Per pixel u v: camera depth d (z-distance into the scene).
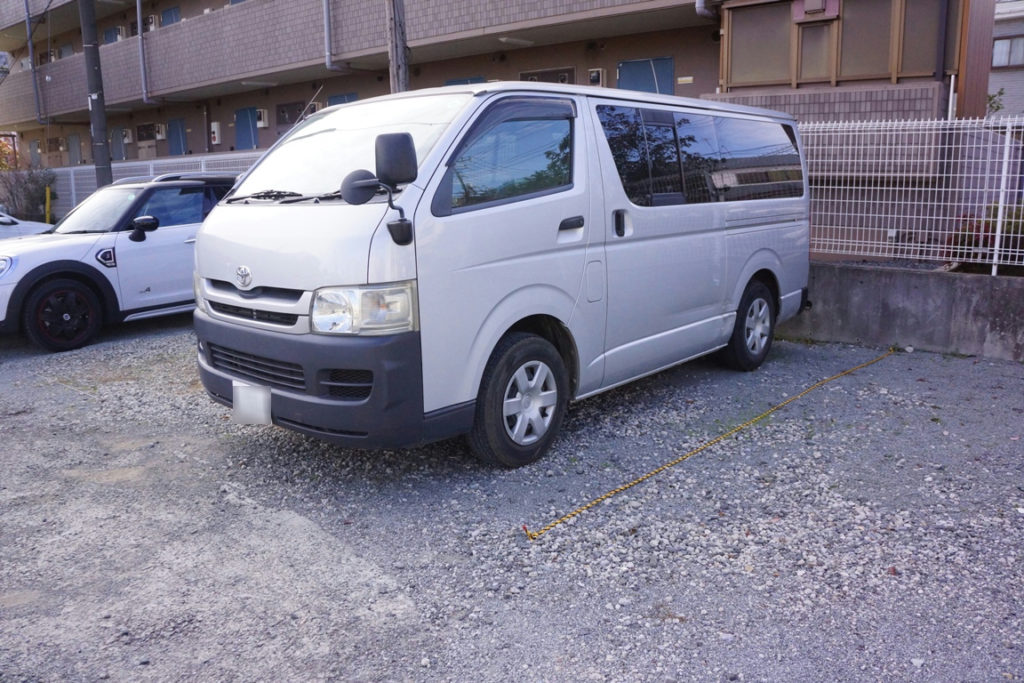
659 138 5.48
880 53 9.36
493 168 4.39
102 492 4.43
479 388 4.37
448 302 4.10
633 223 5.15
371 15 13.77
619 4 10.94
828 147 8.14
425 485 4.47
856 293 7.82
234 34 16.66
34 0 22.88
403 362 3.95
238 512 4.16
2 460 4.95
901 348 7.65
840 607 3.23
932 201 7.64
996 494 4.25
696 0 10.30
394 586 3.44
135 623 3.17
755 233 6.47
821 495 4.28
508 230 4.36
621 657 2.94
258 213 4.46
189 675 2.85
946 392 6.16
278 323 4.22
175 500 4.32
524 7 11.89
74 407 6.05
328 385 4.04
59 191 20.39
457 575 3.53
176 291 8.75
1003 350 7.16
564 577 3.50
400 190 4.02
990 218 7.30
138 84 19.80
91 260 8.04
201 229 4.82
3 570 3.58
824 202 8.23
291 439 5.25
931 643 2.99
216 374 4.65
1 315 7.55
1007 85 19.91
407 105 4.80
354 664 2.91
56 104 23.50
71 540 3.86
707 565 3.58
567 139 4.80
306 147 4.99
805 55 9.80
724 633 3.08
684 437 5.21
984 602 3.25
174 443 5.21
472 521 4.03
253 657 2.95
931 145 7.59
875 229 7.96
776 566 3.56
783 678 2.80
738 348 6.59
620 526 3.96
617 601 3.31
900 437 5.16
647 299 5.36
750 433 5.28
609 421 5.55
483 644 3.03
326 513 4.14
